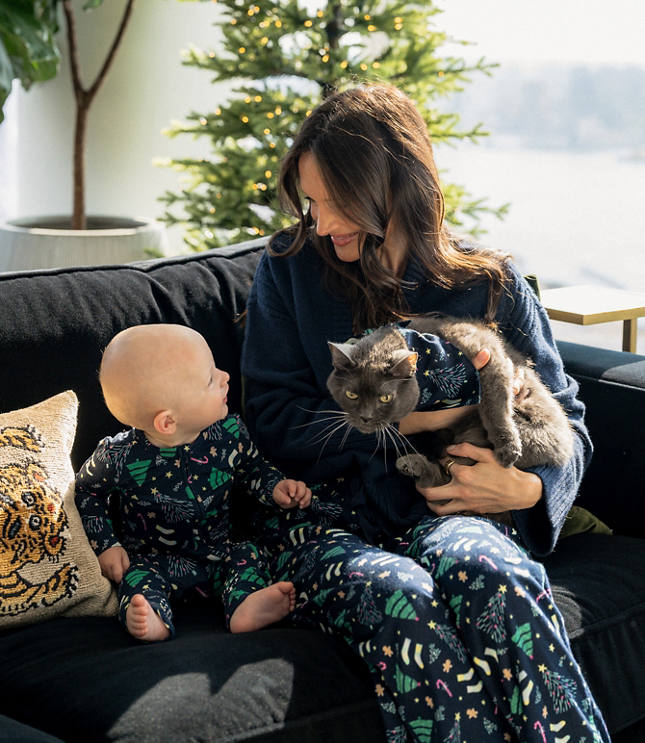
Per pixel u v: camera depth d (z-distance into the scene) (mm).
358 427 1521
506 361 1540
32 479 1411
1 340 1547
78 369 1605
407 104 1620
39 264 2947
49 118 3924
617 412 1825
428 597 1236
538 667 1217
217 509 1518
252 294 1766
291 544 1508
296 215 1684
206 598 1515
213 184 3316
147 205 4156
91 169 3998
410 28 3215
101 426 1623
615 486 1830
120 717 1094
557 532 1543
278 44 3133
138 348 1417
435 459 1635
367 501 1541
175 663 1194
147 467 1462
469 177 3867
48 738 1063
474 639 1226
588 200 3475
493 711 1229
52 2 3006
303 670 1219
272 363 1679
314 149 1525
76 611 1409
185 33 4020
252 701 1148
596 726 1260
